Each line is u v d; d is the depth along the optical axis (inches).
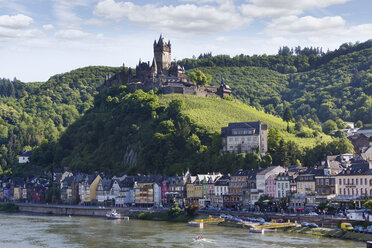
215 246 7495.1
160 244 7805.1
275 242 7652.6
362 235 7642.7
